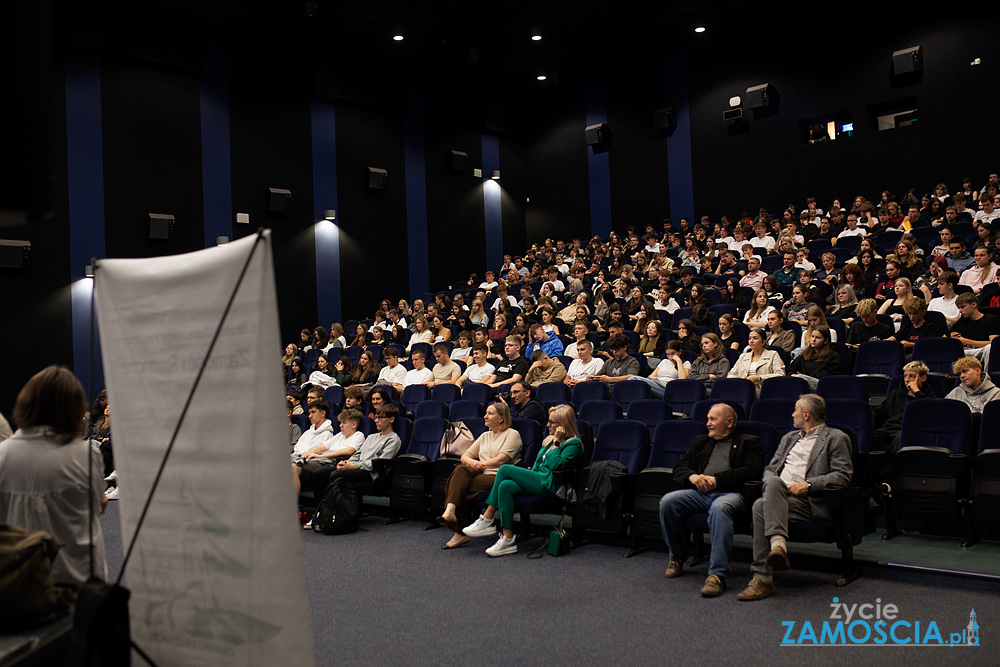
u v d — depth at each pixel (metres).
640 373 6.69
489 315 10.30
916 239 9.39
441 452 5.58
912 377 4.68
